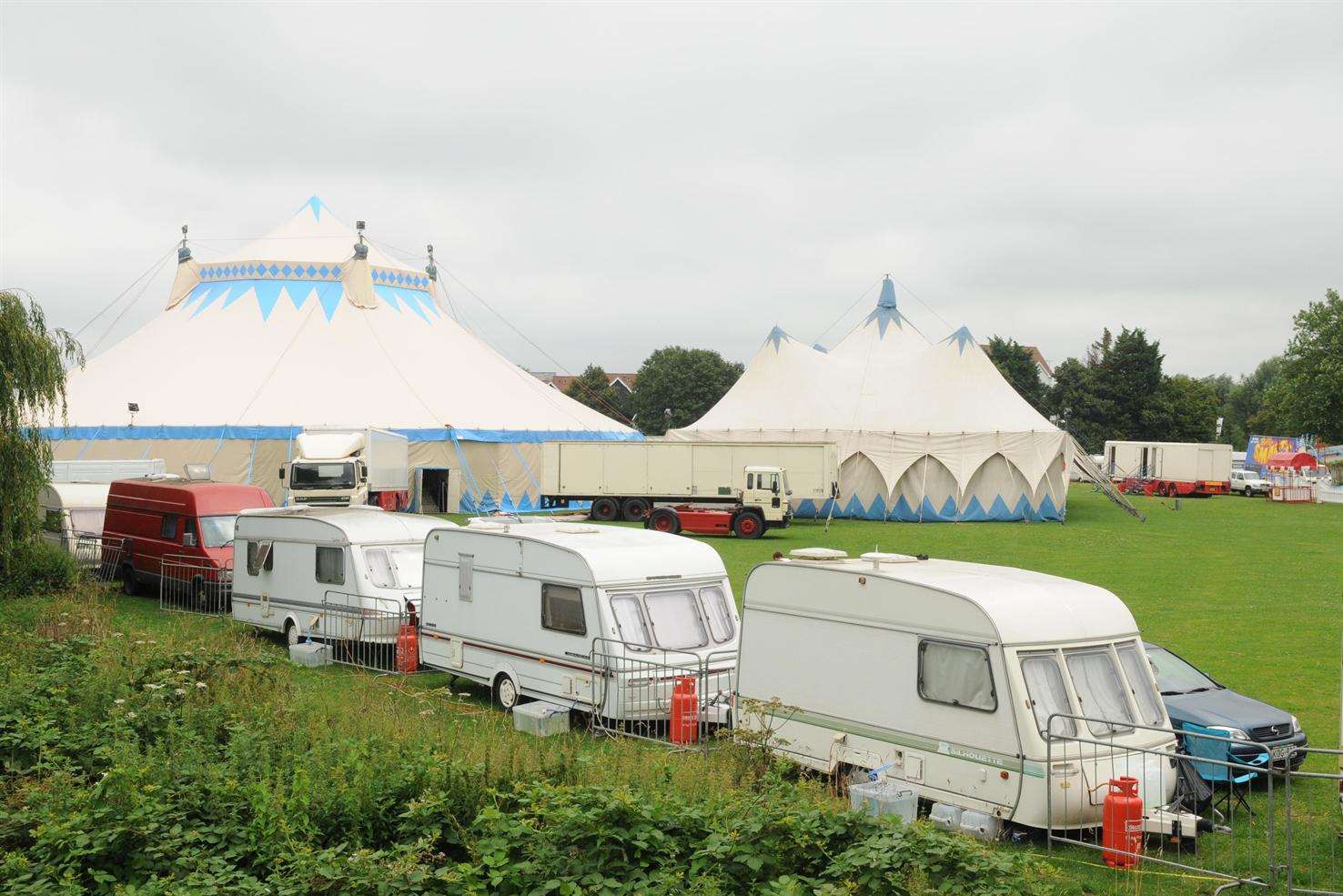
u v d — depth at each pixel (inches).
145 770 381.4
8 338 841.5
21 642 609.3
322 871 320.2
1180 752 438.9
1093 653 410.3
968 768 400.5
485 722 518.9
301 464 1408.7
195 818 367.6
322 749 412.8
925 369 1939.0
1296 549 1365.7
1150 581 1049.5
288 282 1971.0
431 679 669.9
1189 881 364.5
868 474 1840.6
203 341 1850.4
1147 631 791.7
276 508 810.8
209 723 456.8
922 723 417.1
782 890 302.0
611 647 524.4
